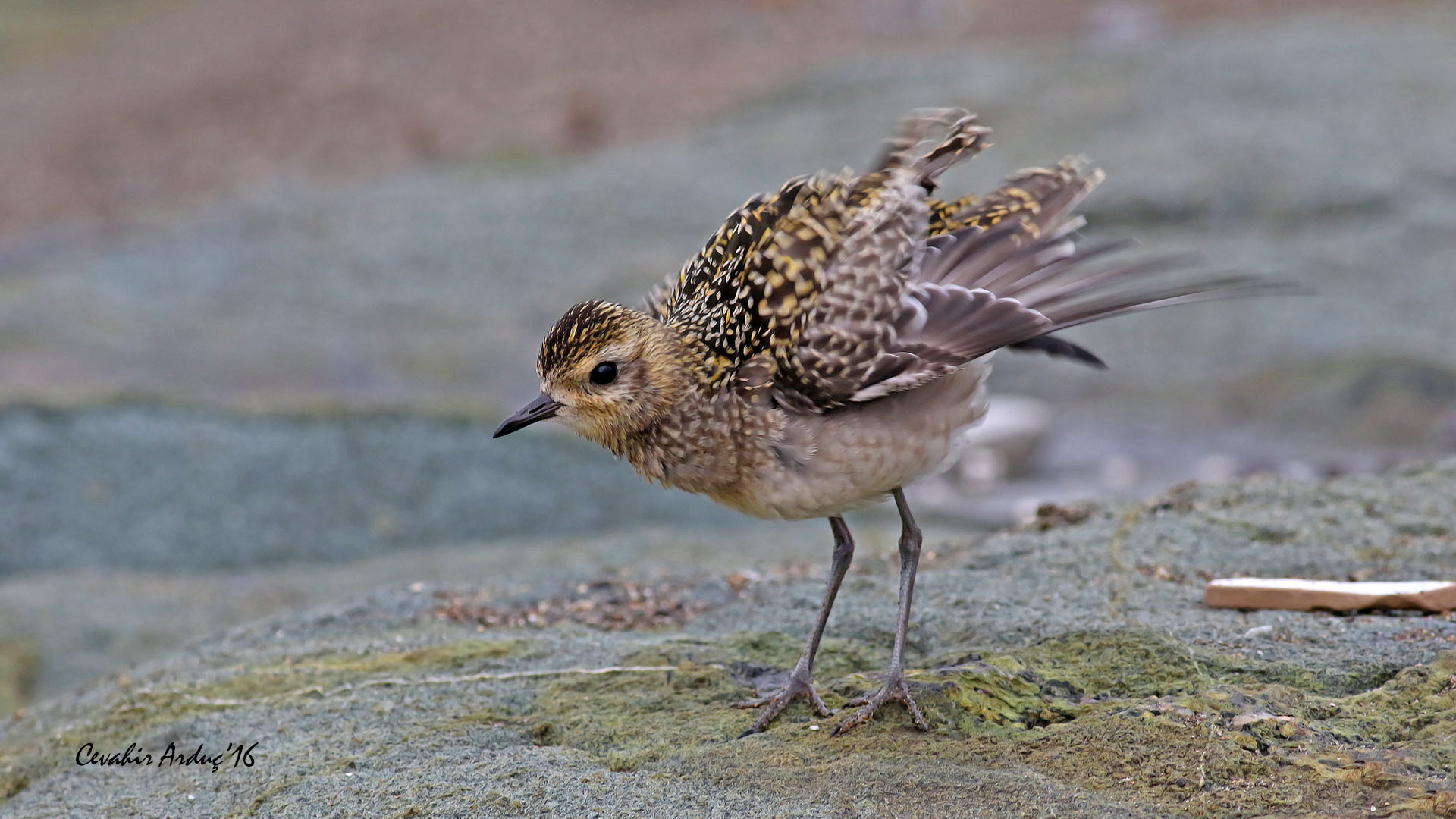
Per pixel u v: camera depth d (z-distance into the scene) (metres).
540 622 8.31
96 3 43.06
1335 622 7.11
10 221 27.39
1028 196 6.75
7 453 15.91
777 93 29.44
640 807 5.85
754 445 6.60
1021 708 6.43
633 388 6.77
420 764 6.46
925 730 6.31
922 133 7.06
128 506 15.10
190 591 12.98
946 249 6.61
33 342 20.66
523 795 6.02
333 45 37.62
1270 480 9.44
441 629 8.22
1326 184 21.50
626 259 22.09
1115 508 9.13
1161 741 5.95
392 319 21.30
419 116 31.56
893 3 35.47
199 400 17.59
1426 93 24.34
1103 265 18.91
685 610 8.39
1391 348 17.92
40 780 6.97
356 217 25.36
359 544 14.49
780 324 6.55
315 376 19.38
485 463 16.06
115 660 11.60
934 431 6.55
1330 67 25.78
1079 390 18.77
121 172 29.72
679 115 29.58
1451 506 8.70
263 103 33.44
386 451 16.33
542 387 7.02
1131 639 6.88
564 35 36.97
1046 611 7.46
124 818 6.38
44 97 35.12
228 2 42.81
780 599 8.21
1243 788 5.61
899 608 6.79
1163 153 22.69
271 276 23.03
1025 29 33.09
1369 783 5.56
